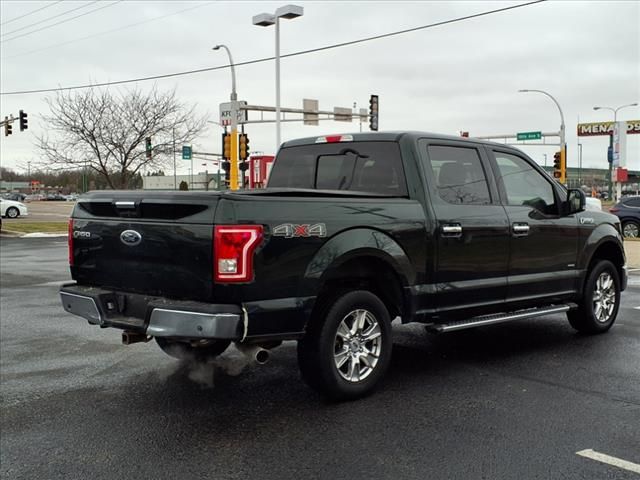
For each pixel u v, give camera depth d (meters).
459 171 5.85
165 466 3.83
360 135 5.89
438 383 5.46
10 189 150.50
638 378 5.60
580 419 4.57
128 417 4.67
